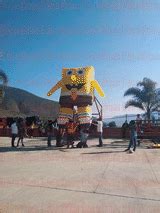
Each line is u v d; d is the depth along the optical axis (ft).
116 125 92.38
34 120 93.56
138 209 19.16
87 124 56.39
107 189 23.81
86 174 29.63
